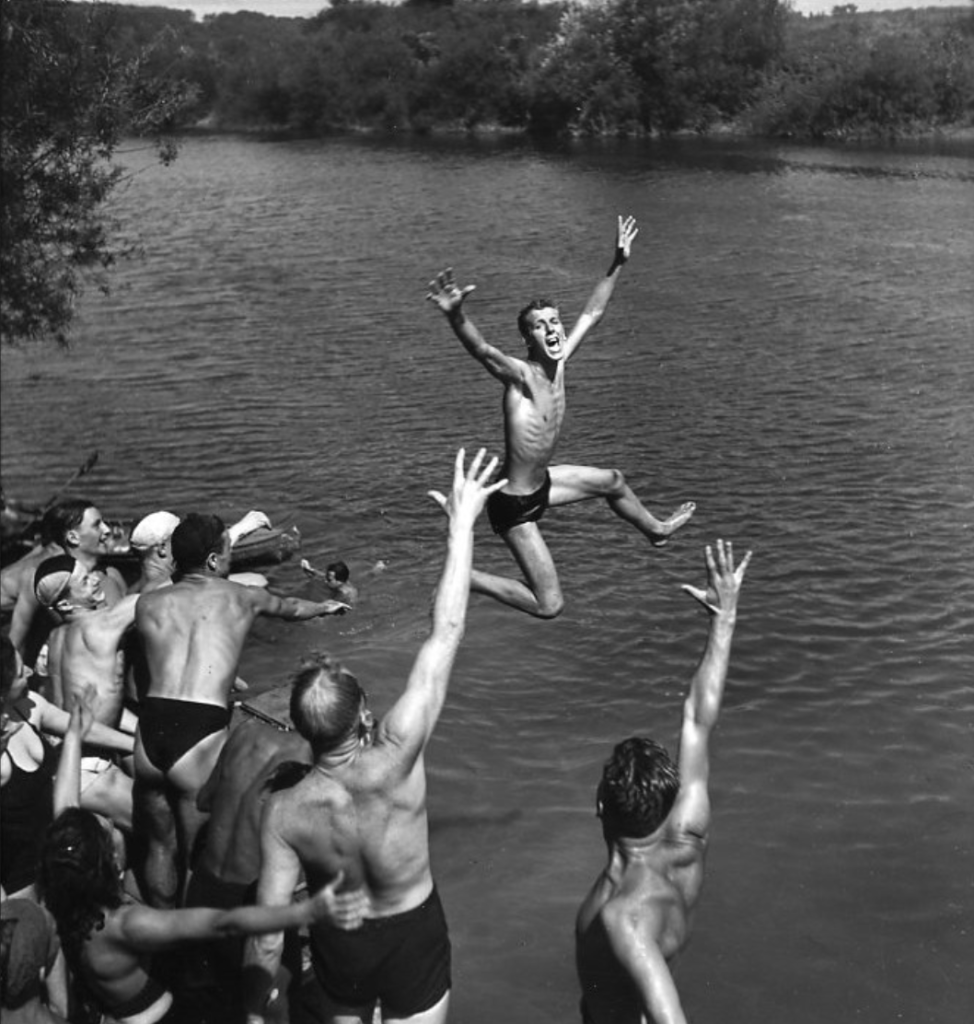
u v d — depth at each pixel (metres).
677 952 6.90
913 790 12.92
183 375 30.34
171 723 8.38
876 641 16.03
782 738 13.95
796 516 20.03
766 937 10.61
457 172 59.25
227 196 54.78
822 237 40.72
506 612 17.22
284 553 19.91
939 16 82.69
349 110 79.75
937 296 33.12
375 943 6.75
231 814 7.69
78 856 6.76
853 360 28.28
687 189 51.03
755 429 24.23
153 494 23.27
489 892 11.21
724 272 36.94
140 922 6.80
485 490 7.02
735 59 69.38
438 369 29.98
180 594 8.67
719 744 13.85
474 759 13.69
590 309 9.11
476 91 76.00
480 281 38.06
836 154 59.59
